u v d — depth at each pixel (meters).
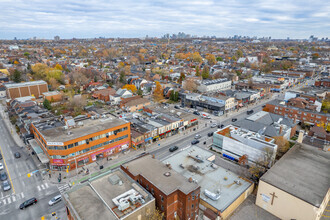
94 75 192.25
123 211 40.34
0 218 49.78
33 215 50.84
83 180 63.12
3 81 165.75
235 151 73.56
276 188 49.31
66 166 66.69
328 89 146.75
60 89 153.00
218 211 47.22
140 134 82.12
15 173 66.44
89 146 70.38
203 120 110.25
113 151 77.31
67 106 120.62
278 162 59.81
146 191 45.16
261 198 52.62
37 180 63.31
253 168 62.31
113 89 147.50
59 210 52.47
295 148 68.31
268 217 50.22
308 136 87.94
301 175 53.91
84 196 44.56
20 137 90.31
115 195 44.78
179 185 47.12
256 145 67.56
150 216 43.62
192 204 46.59
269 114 96.94
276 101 120.06
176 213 47.69
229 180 57.00
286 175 53.84
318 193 47.41
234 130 77.38
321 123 97.19
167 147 83.06
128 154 77.94
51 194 57.69
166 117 97.94
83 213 39.88
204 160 65.00
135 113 112.56
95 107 121.69
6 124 104.12
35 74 184.25
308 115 100.81
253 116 93.38
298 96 130.25
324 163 59.47
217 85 158.38
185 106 132.12
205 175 58.41
